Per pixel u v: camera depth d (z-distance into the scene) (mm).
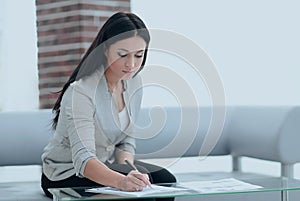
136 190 2412
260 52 4969
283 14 4949
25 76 4934
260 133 3783
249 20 4973
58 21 5016
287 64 4949
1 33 4863
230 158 4281
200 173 3852
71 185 2771
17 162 3600
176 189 2482
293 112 3691
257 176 3680
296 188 2551
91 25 4969
